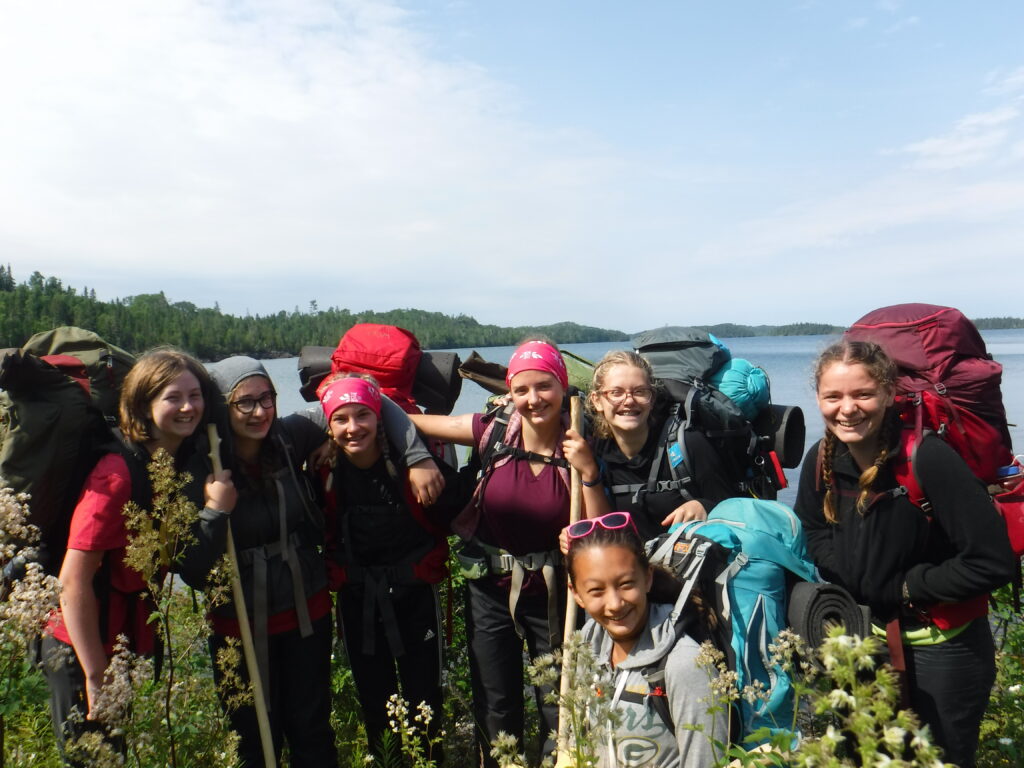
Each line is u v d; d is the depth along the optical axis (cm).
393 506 394
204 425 341
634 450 382
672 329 446
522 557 376
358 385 381
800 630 269
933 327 306
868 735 165
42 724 409
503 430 391
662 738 251
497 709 389
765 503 314
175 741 290
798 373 5697
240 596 336
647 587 269
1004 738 363
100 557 311
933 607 292
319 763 372
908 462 288
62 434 309
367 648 395
